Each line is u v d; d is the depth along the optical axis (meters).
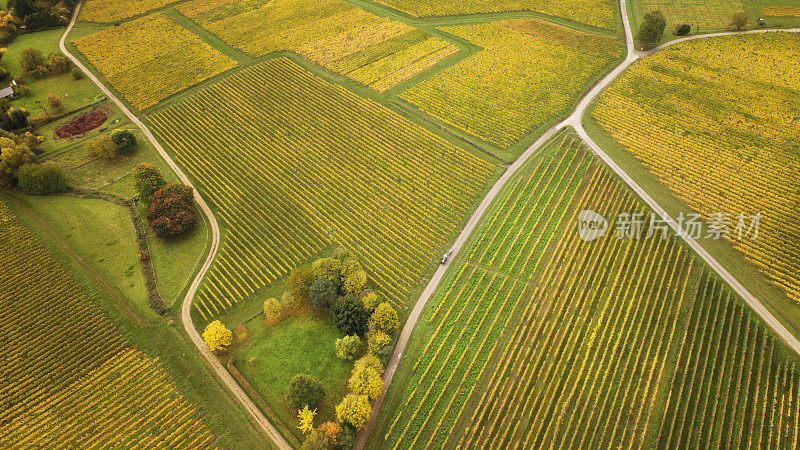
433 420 67.44
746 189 97.81
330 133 119.69
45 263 89.19
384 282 85.12
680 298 79.19
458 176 105.38
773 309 77.19
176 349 77.06
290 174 109.06
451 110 123.56
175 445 65.44
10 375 72.50
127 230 96.62
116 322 80.56
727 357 71.38
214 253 92.69
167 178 109.25
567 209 95.81
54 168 104.62
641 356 72.38
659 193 98.31
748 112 117.38
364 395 65.62
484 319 78.69
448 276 86.06
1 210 99.25
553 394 68.81
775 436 63.12
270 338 77.88
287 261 90.06
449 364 73.31
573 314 78.44
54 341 76.94
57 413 68.44
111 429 66.88
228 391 71.62
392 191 102.81
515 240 90.69
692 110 119.19
